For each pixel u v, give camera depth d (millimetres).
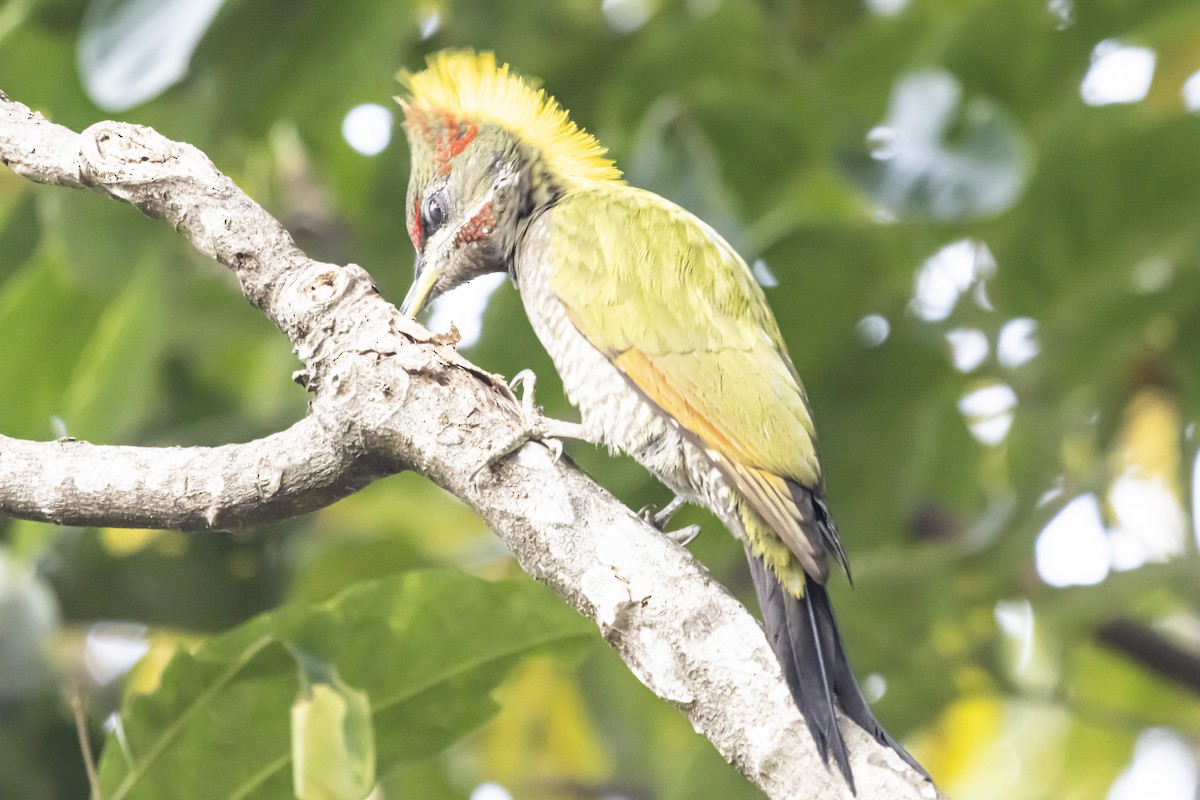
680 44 10617
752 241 9961
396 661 7582
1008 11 10438
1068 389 11242
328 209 11945
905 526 11898
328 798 6426
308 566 11250
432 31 11383
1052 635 11391
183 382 12227
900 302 10734
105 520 6750
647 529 6191
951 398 11508
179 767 7398
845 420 11234
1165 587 10961
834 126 9922
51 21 9781
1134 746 13641
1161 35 11117
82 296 10430
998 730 13906
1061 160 10438
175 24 8781
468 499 6324
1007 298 10977
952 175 9375
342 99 10258
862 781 5641
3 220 11250
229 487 6625
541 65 11680
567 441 10070
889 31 10664
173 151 7000
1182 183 10453
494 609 7473
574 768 13219
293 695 7355
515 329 10016
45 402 10672
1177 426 11680
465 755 12609
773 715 5789
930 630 11227
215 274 11414
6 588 9750
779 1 11539
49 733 9883
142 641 11148
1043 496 11203
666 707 12641
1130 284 10836
